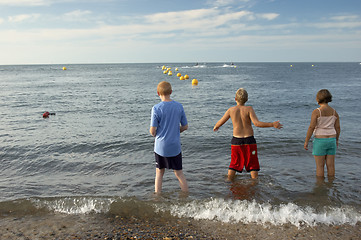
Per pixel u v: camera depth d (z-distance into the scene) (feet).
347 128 27.73
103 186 14.07
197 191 12.96
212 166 17.04
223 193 12.67
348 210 10.68
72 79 141.28
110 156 19.72
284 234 9.18
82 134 26.94
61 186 14.16
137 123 33.09
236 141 14.47
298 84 100.83
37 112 41.86
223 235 9.19
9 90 79.77
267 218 10.23
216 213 10.66
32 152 20.70
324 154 14.47
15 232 9.48
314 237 8.96
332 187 13.16
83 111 42.91
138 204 11.43
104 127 30.58
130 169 16.81
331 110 14.12
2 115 38.96
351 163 16.97
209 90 78.84
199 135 25.91
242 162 14.49
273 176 14.94
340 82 110.52
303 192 12.59
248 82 112.47
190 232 9.39
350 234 9.11
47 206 11.46
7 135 26.53
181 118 12.72
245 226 9.77
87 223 10.10
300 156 18.85
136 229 9.62
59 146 22.39
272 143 22.13
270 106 47.42
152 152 20.71
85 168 17.10
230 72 224.33
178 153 12.49
